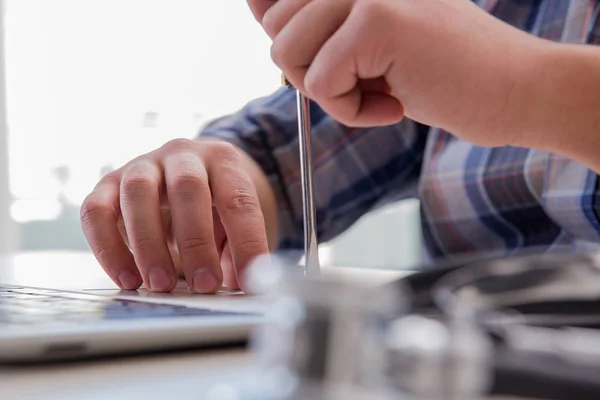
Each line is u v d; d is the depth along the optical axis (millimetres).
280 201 924
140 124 2340
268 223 870
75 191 2285
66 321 415
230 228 604
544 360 307
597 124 592
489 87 573
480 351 294
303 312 278
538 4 917
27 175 2225
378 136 1017
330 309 277
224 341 410
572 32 843
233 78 2391
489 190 877
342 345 276
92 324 406
